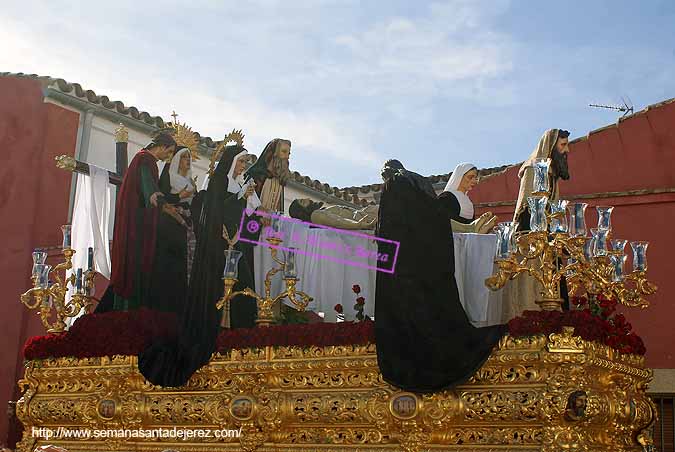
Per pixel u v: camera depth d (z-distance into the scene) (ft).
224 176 32.63
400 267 26.37
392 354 25.84
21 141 51.90
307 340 28.02
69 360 33.09
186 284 34.65
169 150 36.11
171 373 30.25
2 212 51.31
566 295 28.73
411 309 25.93
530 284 27.73
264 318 30.58
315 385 27.91
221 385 29.71
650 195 40.42
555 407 23.52
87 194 37.78
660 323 39.14
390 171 28.84
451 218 31.94
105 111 52.44
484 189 46.09
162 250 34.60
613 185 42.70
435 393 25.29
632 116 42.98
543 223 25.05
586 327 24.32
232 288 31.50
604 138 43.34
